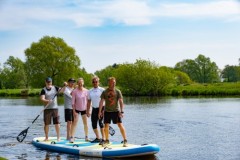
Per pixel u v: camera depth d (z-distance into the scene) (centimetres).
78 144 1291
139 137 1653
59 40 7681
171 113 2948
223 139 1584
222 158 1187
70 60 7706
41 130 1955
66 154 1227
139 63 7238
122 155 1150
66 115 1374
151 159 1152
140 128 1984
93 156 1184
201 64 14000
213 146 1409
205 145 1430
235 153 1268
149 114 2880
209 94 6762
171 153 1262
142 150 1142
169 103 4362
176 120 2398
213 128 1962
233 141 1527
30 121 2456
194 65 14075
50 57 7506
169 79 7125
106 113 1207
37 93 7331
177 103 4338
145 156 1191
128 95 7362
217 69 14088
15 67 11200
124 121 2361
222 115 2708
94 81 1276
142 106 3872
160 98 5866
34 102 4903
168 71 7500
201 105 3884
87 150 1197
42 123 2319
